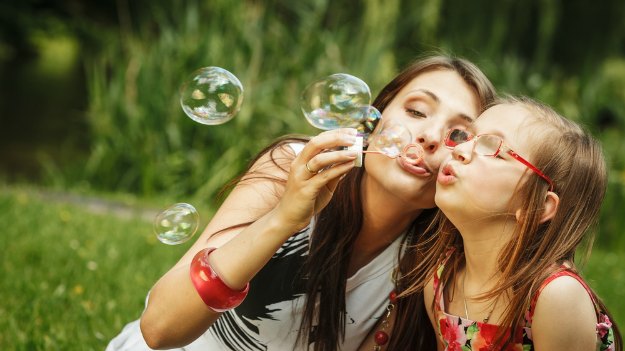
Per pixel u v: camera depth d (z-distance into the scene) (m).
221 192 1.92
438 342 1.86
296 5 6.85
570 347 1.59
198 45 6.40
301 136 1.95
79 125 10.33
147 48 7.20
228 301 1.55
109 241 4.12
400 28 7.39
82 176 6.60
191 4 6.80
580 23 9.20
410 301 1.89
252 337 1.88
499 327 1.66
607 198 6.03
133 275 3.53
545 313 1.60
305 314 1.83
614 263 5.14
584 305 1.60
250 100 6.32
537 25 8.99
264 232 1.52
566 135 1.71
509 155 1.63
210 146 6.41
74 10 20.50
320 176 1.48
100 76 7.05
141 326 1.63
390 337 1.92
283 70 6.52
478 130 1.71
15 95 12.75
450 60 1.83
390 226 1.82
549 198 1.67
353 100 1.70
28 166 7.74
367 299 1.88
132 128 6.48
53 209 4.88
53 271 3.48
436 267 1.83
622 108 8.38
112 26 18.67
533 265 1.65
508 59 7.59
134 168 6.51
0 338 2.62
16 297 3.10
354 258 1.88
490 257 1.70
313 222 1.82
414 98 1.74
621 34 9.28
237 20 6.59
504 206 1.64
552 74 8.66
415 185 1.68
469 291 1.75
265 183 1.82
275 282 1.82
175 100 6.45
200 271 1.54
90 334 2.73
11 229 4.21
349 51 6.67
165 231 1.81
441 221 1.82
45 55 20.03
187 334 1.59
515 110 1.71
